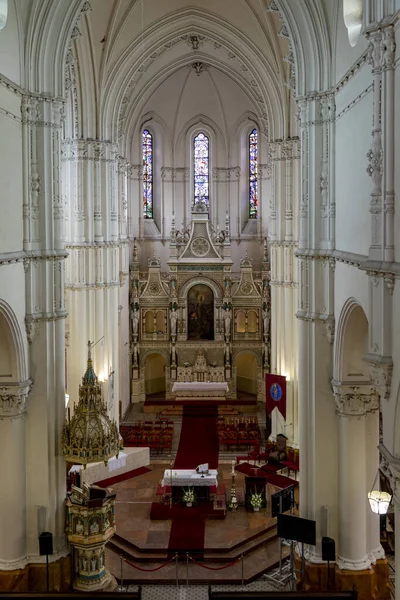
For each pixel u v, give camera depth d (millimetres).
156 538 23047
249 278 40719
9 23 18266
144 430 33906
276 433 31578
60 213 20562
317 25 19828
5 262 17547
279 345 31609
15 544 19469
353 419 19359
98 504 19719
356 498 19281
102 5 27500
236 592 13109
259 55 30781
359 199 16234
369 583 18953
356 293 16609
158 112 43219
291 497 22156
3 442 19406
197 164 44125
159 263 41188
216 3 30078
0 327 18609
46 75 20000
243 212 43906
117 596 13180
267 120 33750
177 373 40938
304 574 18891
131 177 42688
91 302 29922
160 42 31484
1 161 17438
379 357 13281
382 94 13344
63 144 29438
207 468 25641
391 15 12953
